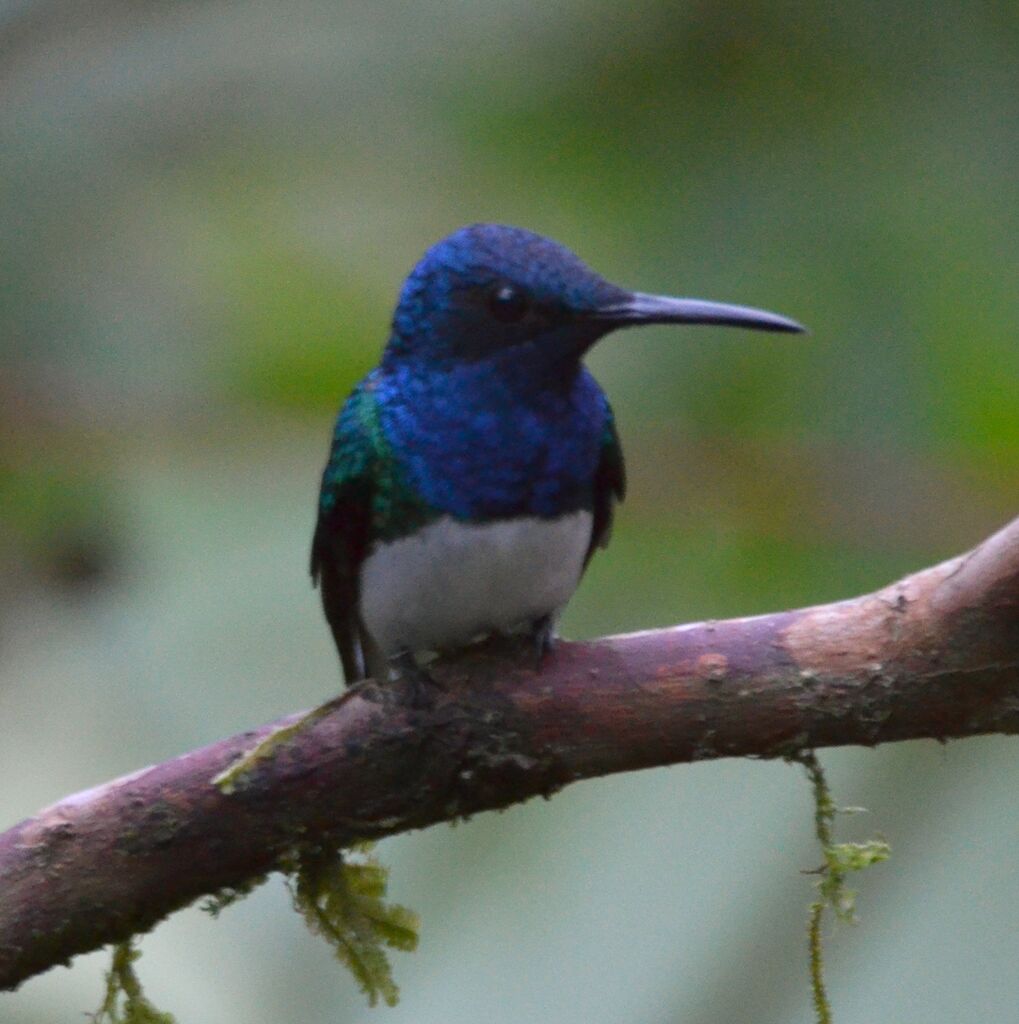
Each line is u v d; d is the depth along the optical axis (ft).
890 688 24.57
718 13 40.73
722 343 39.32
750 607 38.47
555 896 37.35
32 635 39.14
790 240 39.14
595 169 40.93
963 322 38.65
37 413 41.63
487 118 42.27
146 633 39.01
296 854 26.08
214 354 42.24
